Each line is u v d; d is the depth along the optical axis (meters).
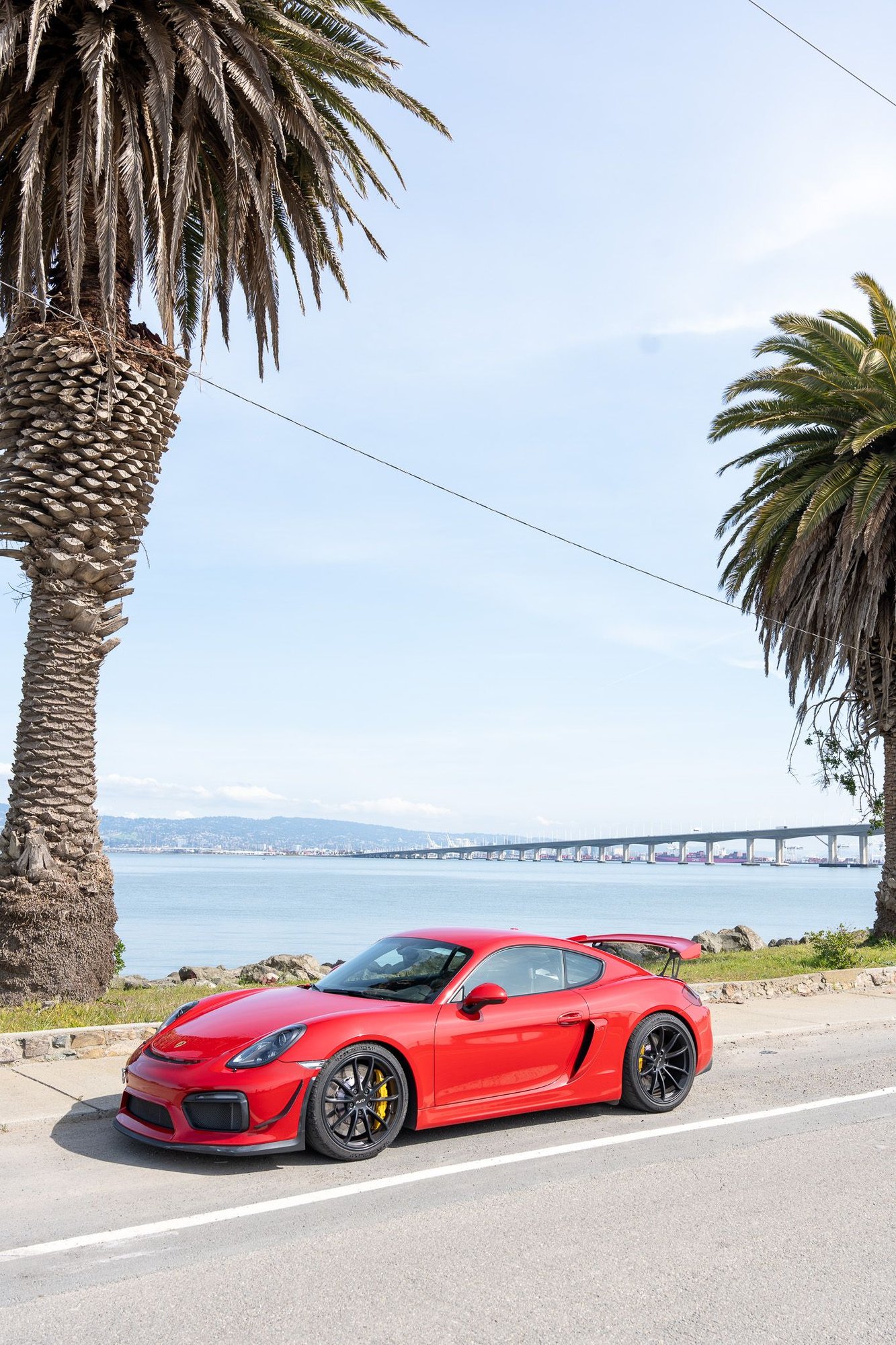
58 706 11.43
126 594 12.02
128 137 11.15
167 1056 6.27
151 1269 4.55
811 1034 11.28
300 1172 5.99
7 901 10.91
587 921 60.94
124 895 111.44
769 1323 4.04
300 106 11.66
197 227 14.07
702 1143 6.74
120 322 11.92
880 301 20.28
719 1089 8.49
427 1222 5.16
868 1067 9.42
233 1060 6.03
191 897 106.94
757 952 20.11
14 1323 4.00
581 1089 7.23
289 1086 5.98
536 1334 3.93
